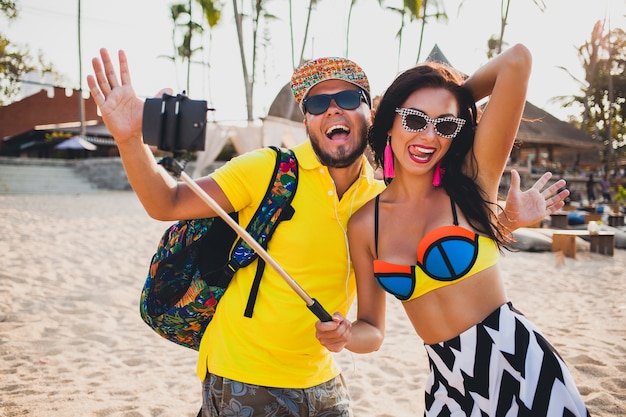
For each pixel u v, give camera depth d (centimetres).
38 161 2523
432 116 200
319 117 202
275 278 199
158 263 209
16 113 3356
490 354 186
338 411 214
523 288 727
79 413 356
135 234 1098
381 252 207
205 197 164
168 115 162
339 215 207
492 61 200
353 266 215
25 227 1120
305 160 204
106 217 1352
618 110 4069
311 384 205
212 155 1833
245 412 195
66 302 620
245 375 195
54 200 1828
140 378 425
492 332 188
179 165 163
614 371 420
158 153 193
